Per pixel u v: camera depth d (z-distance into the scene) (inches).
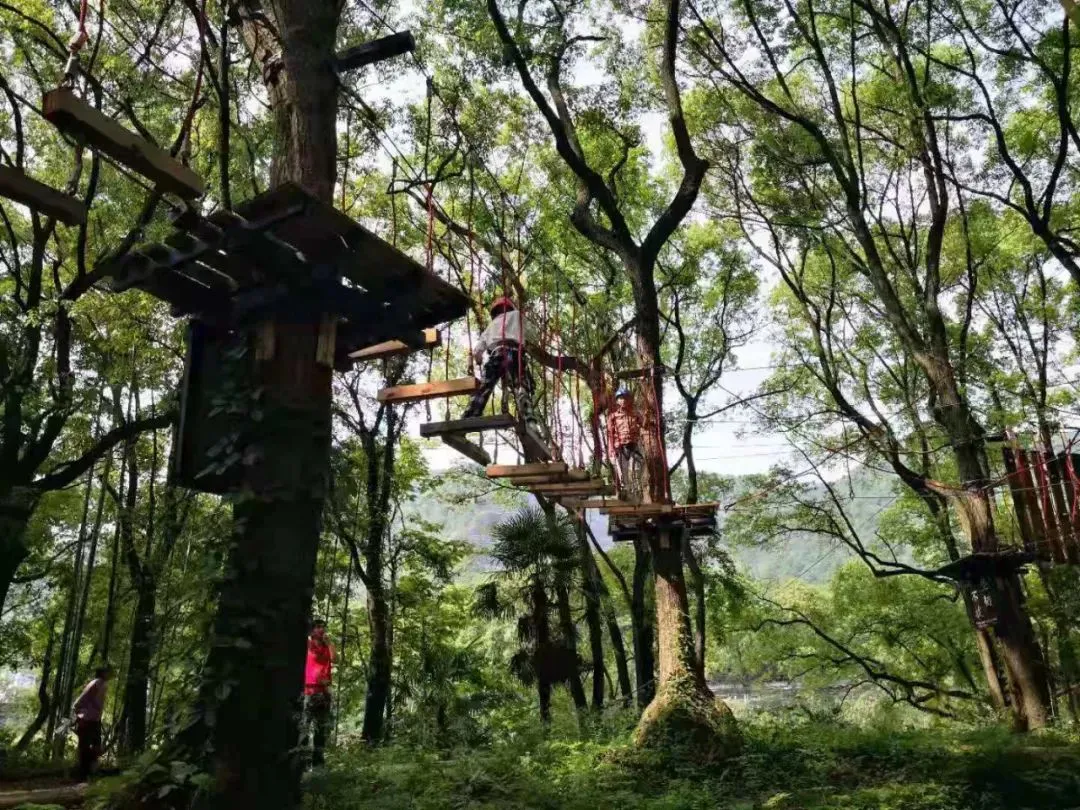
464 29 623.8
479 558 985.5
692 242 952.3
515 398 280.2
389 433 800.9
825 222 794.2
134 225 520.1
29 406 568.4
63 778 456.4
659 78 746.2
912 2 705.0
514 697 721.6
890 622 1013.2
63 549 856.3
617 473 417.1
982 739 462.0
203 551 230.2
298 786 209.0
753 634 1147.9
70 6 558.6
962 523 660.1
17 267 601.6
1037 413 651.5
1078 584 706.2
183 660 208.7
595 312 469.1
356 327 254.5
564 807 340.5
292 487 219.5
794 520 949.2
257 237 206.8
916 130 700.0
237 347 231.3
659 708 466.0
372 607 750.5
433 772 358.0
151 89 506.6
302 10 273.4
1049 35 616.1
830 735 502.9
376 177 753.6
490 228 706.8
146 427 575.2
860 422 730.8
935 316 698.8
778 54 725.9
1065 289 904.9
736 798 379.6
